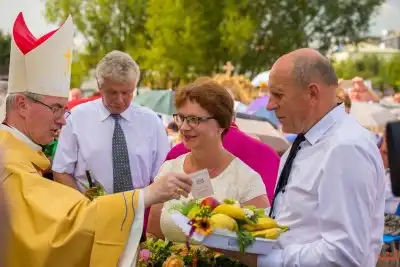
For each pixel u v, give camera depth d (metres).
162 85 39.81
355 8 44.62
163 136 5.31
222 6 39.22
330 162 2.94
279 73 3.12
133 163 5.13
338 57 50.53
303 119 3.13
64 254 3.05
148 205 3.17
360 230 2.89
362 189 2.89
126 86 4.96
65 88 3.55
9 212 1.79
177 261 3.24
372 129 9.51
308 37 44.34
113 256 3.10
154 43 38.41
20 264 3.05
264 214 3.20
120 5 41.66
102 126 5.10
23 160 3.27
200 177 3.42
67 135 5.06
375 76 49.12
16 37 3.50
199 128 3.67
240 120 7.53
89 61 41.19
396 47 65.19
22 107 3.39
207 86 3.69
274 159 4.32
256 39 42.53
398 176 2.15
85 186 4.92
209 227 2.95
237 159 3.83
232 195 3.71
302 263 2.96
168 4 38.19
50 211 3.08
